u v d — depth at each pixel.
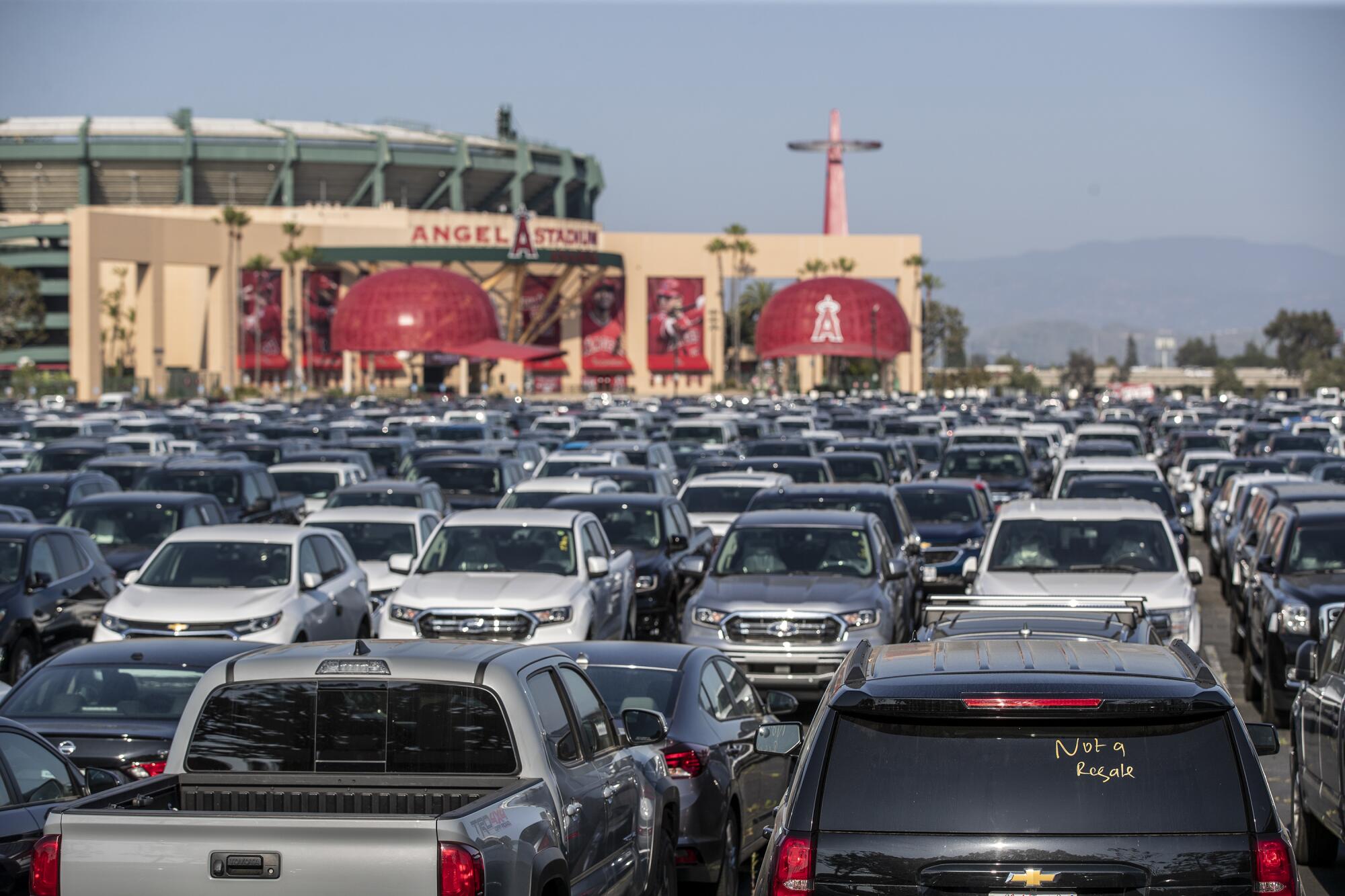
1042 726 19.08
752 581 58.88
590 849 25.83
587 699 28.38
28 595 61.19
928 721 19.28
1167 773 18.80
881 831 18.92
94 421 179.88
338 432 173.62
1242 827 18.58
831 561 60.69
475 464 108.69
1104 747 18.95
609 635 63.03
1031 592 53.25
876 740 19.34
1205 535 125.00
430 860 20.33
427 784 24.20
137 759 37.00
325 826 20.44
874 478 111.12
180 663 40.66
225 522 82.88
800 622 55.81
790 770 42.16
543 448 165.00
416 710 24.59
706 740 35.00
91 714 38.91
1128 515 57.50
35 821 29.58
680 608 74.44
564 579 60.19
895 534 72.62
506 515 63.50
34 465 127.25
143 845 20.66
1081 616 39.59
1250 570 60.12
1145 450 142.00
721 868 34.38
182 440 163.12
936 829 18.83
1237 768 18.80
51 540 64.31
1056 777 18.86
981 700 18.98
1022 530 57.66
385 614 58.72
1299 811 37.44
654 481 96.81
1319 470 106.31
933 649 22.00
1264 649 53.75
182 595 57.38
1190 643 52.41
